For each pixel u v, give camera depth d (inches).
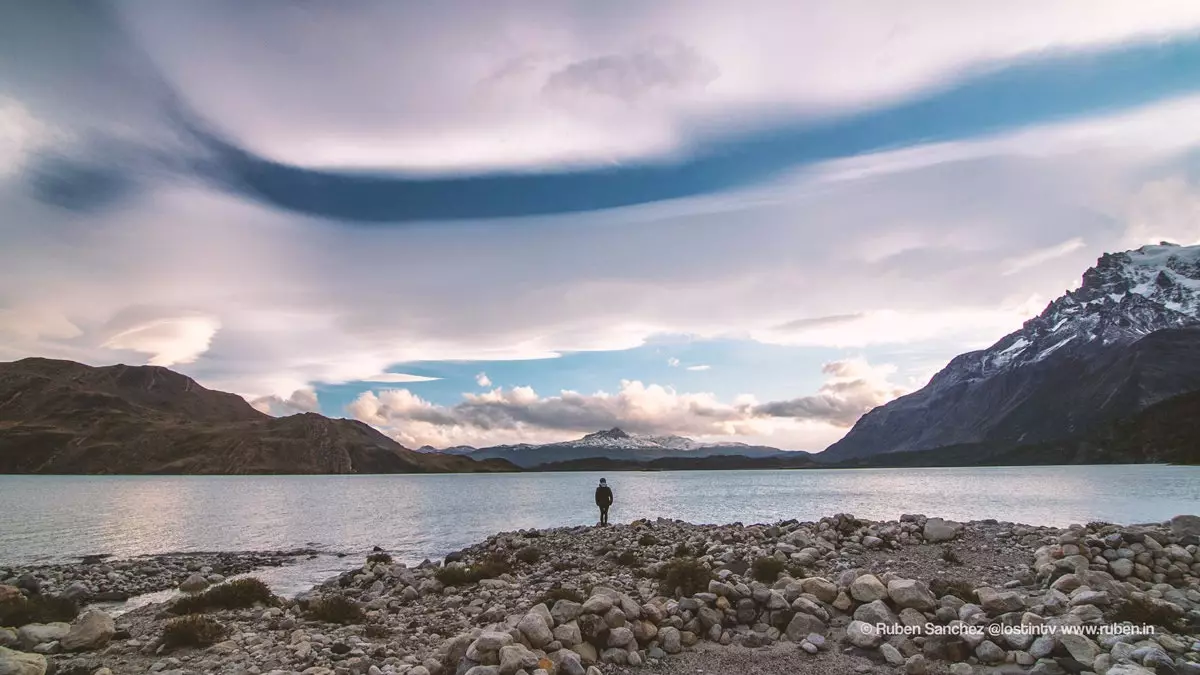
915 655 479.2
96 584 1140.5
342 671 486.0
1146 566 714.8
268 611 724.7
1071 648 450.9
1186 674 406.9
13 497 4753.9
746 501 3673.7
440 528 2426.2
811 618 557.6
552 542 1255.5
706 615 572.4
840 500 3671.3
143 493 5693.9
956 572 779.4
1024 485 5634.8
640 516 2746.1
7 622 701.9
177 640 577.9
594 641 519.5
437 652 537.3
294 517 3061.0
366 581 978.1
